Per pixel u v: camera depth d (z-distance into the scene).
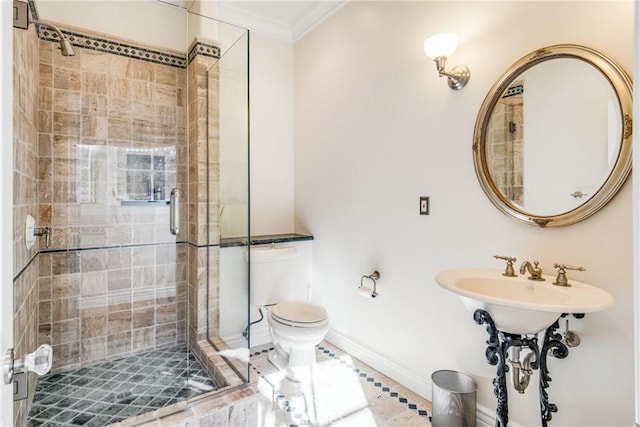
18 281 1.46
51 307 2.11
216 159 2.34
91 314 2.25
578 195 1.28
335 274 2.57
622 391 1.19
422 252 1.91
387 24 2.11
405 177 2.00
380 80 2.17
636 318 0.54
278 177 2.98
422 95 1.90
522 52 1.45
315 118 2.77
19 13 1.41
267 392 1.94
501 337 1.26
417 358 1.95
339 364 2.29
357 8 2.34
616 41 1.19
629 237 1.17
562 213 1.32
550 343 1.27
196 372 2.11
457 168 1.72
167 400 1.79
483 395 1.63
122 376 2.06
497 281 1.38
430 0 1.85
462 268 1.68
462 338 1.72
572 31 1.29
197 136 2.35
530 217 1.41
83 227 2.22
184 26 2.57
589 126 1.25
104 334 2.29
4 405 0.60
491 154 1.56
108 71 2.29
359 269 2.36
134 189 2.39
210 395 1.72
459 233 1.72
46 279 2.10
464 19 1.68
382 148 2.16
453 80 1.70
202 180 2.35
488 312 1.22
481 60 1.60
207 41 2.35
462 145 1.69
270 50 2.92
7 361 0.61
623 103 1.16
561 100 1.33
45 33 2.07
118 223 2.33
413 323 1.97
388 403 1.85
